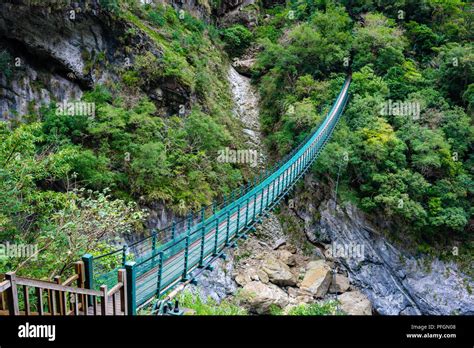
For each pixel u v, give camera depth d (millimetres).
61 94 20141
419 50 33719
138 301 7438
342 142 24172
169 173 19016
